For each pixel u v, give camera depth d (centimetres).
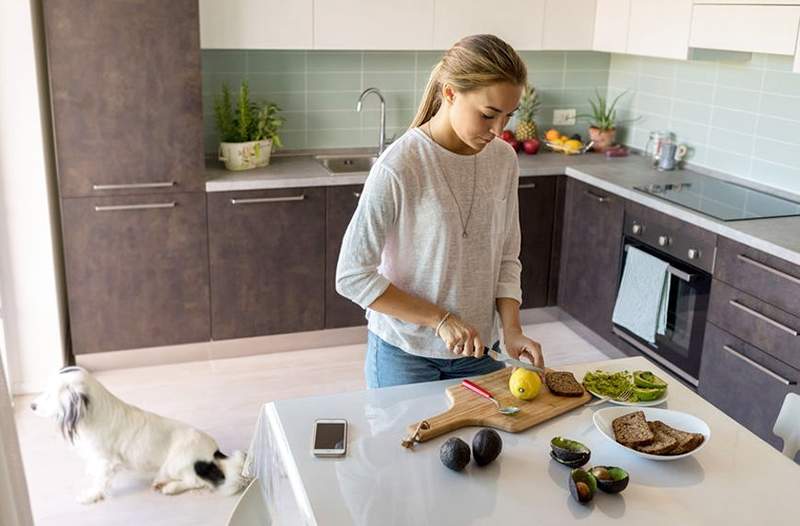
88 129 352
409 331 200
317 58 432
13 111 343
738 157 399
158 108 357
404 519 148
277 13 386
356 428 177
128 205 366
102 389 289
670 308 360
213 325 396
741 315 316
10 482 187
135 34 345
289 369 397
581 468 163
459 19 416
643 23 401
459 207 193
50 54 339
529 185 425
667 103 443
